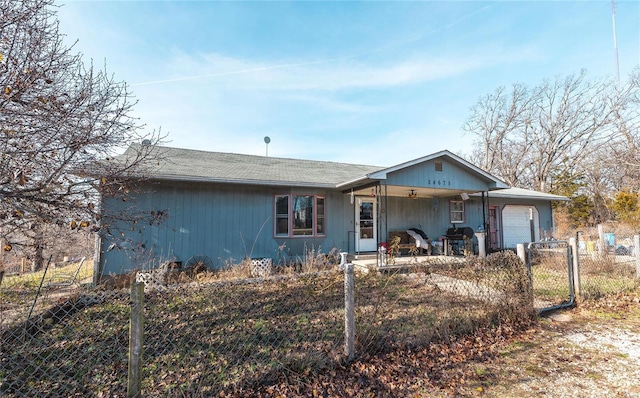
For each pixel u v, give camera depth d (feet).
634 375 10.28
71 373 10.50
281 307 13.93
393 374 10.21
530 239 48.93
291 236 33.50
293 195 33.94
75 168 12.78
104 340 12.55
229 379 9.87
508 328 14.01
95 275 23.72
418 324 13.56
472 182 33.78
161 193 28.40
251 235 31.78
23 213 11.35
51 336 12.15
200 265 27.96
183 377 10.12
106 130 13.01
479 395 9.21
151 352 11.92
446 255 33.65
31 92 11.50
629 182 78.38
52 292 16.30
